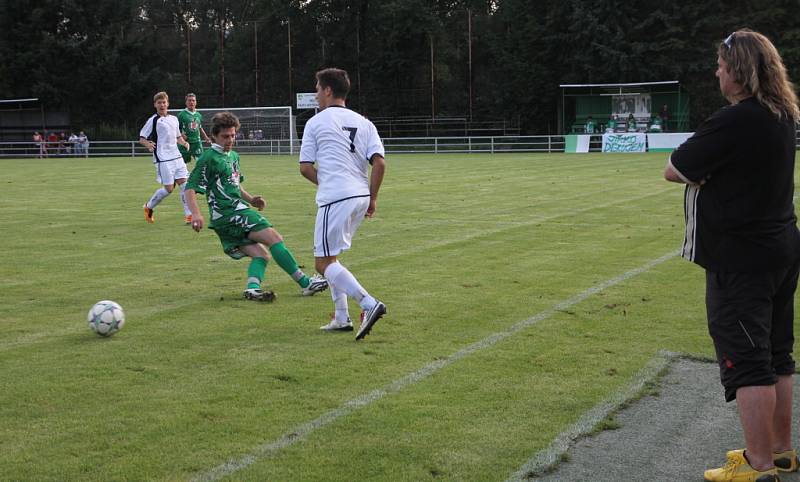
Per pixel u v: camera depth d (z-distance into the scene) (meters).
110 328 6.73
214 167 8.15
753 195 3.84
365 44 60.38
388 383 5.49
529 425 4.74
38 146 49.94
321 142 6.55
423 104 58.06
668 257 10.24
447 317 7.29
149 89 60.03
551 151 46.12
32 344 6.57
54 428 4.74
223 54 61.00
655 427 4.76
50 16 59.06
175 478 4.07
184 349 6.37
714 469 4.11
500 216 14.70
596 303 7.79
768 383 3.93
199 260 10.63
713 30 51.56
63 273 9.73
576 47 53.78
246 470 4.16
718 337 4.01
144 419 4.86
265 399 5.20
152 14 71.50
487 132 55.44
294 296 8.34
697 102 51.34
